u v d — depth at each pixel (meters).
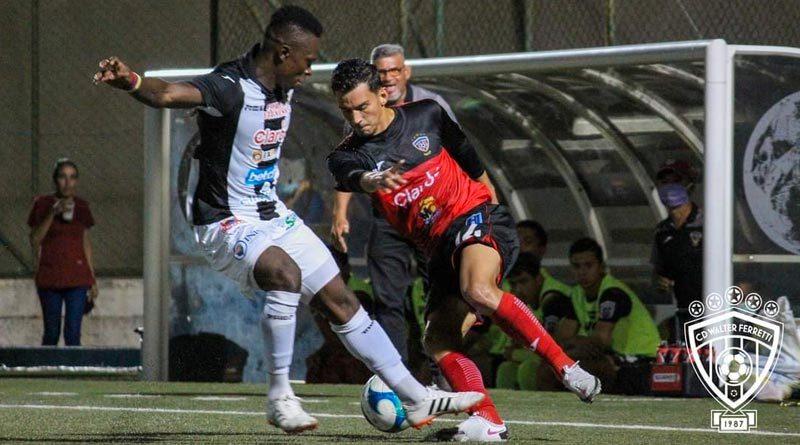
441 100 17.77
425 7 27.41
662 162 22.84
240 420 14.43
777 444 12.03
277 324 11.43
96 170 30.72
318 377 23.05
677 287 20.92
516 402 18.03
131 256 30.53
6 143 30.98
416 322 23.03
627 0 26.19
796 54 19.55
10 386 21.39
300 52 11.70
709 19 25.77
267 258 11.60
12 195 30.88
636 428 13.70
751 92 19.48
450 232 12.23
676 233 20.88
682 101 21.22
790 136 19.69
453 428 12.14
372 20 27.62
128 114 30.56
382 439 12.29
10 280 31.19
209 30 28.83
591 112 22.64
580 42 26.50
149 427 13.47
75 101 30.75
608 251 24.17
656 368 19.27
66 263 26.84
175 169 23.78
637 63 19.78
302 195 24.16
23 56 30.97
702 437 12.70
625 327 21.45
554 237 24.83
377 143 12.16
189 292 23.72
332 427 13.63
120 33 30.33
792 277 19.50
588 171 23.94
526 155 24.38
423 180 12.19
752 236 19.44
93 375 25.95
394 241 18.39
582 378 11.86
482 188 12.51
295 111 23.72
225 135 11.74
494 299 11.87
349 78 12.00
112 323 30.31
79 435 12.51
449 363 12.23
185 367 23.62
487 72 20.91
